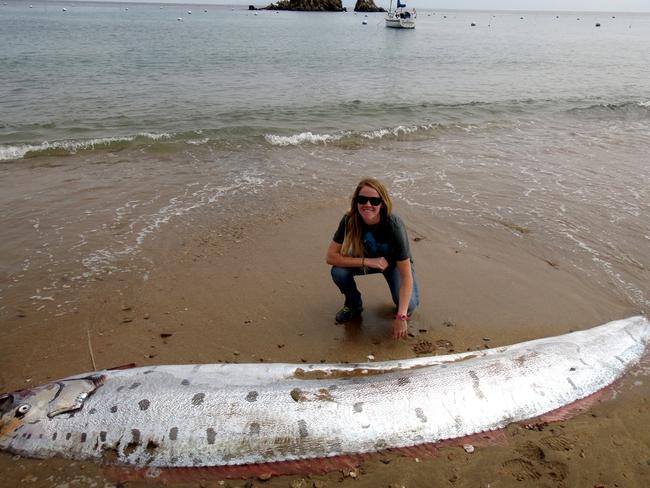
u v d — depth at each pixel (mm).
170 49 34719
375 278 5996
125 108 15008
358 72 25250
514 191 8812
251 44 41500
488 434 3770
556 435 3781
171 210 7750
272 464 3477
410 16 80750
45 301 5359
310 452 3527
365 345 4824
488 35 68875
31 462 3500
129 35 49281
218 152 10836
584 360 4383
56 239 6711
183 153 10719
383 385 3883
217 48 36594
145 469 3449
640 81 23422
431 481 3396
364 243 4648
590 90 20422
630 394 4203
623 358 4543
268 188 8797
